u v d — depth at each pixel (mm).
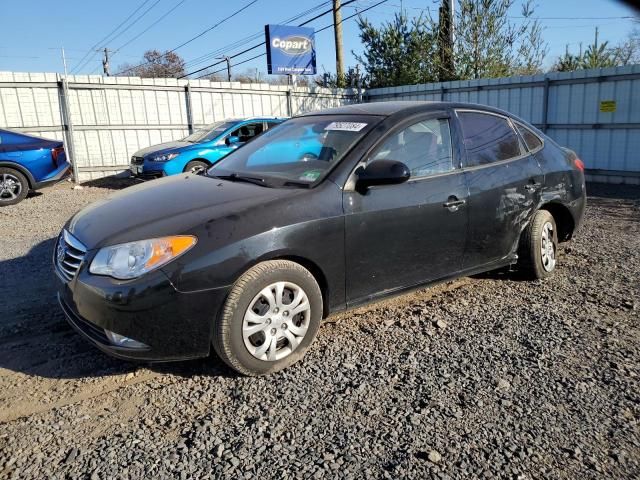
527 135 4969
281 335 3303
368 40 20516
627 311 4234
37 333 3973
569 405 2916
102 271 3023
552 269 5070
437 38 18750
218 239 3066
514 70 18156
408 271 3902
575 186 5223
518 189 4590
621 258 5707
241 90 16297
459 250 4195
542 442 2604
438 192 3979
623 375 3227
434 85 15281
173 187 3883
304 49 21953
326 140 3945
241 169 4137
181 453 2553
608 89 11219
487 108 4703
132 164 12438
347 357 3500
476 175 4281
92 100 14125
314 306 3424
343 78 22062
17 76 13086
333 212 3438
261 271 3174
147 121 14969
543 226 4879
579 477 2367
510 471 2404
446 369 3320
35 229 7695
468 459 2486
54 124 13719
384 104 4395
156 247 2994
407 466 2438
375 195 3645
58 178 10852
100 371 3393
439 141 4160
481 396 3012
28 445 2633
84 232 3318
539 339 3736
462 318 4133
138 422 2826
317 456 2514
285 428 2736
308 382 3188
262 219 3201
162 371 3377
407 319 4121
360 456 2512
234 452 2551
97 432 2744
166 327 2982
